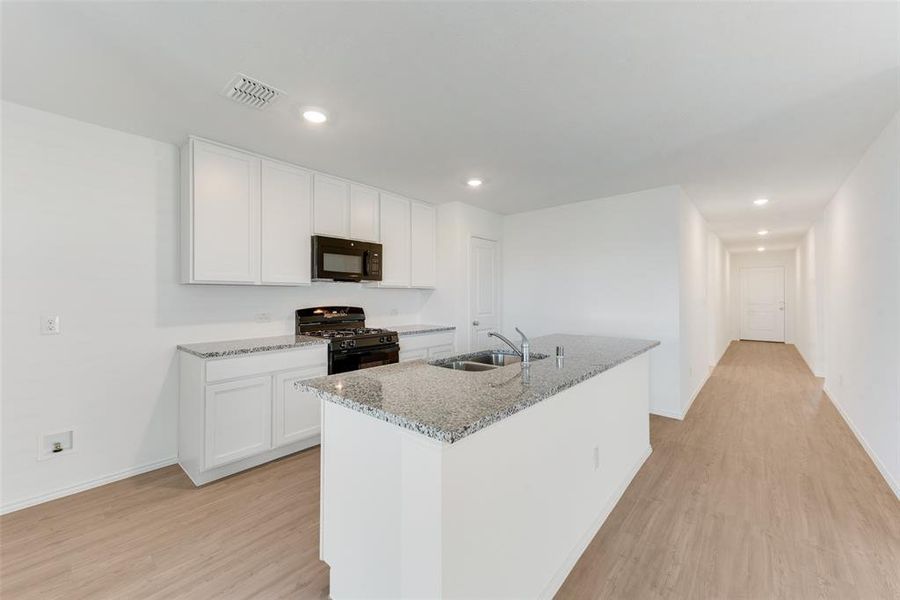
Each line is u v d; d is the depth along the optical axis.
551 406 1.68
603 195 4.11
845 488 2.46
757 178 3.53
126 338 2.60
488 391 1.48
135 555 1.83
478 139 2.67
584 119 2.37
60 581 1.66
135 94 2.09
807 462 2.84
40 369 2.29
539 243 4.79
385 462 1.36
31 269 2.26
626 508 2.26
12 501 2.19
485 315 4.82
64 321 2.37
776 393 4.75
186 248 2.68
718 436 3.35
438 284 4.56
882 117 2.36
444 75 1.92
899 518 2.12
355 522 1.47
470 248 4.59
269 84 1.99
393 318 4.38
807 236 6.43
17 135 2.21
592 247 4.32
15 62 1.80
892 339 2.48
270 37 1.63
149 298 2.69
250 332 3.20
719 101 2.16
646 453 2.94
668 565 1.79
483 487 1.28
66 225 2.38
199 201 2.64
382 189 3.87
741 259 9.88
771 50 1.71
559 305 4.60
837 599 1.58
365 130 2.52
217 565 1.76
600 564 1.80
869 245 2.92
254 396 2.68
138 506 2.24
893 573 1.71
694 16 1.51
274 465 2.78
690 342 4.31
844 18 1.50
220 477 2.58
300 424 2.94
